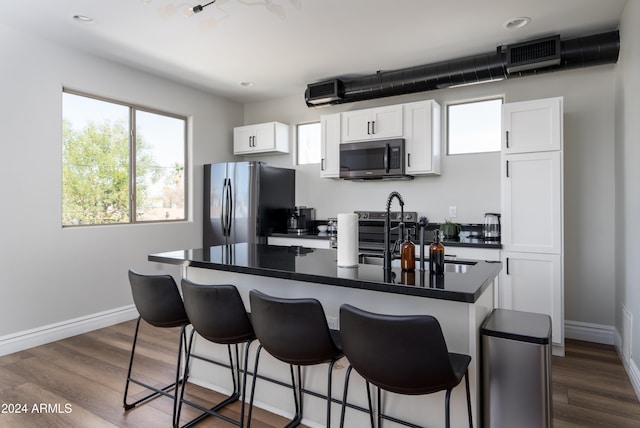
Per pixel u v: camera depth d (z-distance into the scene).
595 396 2.37
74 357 2.96
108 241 3.76
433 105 3.79
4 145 3.03
